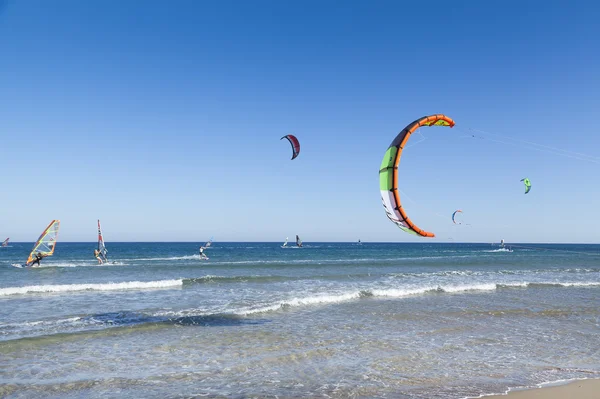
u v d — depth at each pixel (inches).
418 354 380.5
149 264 1437.0
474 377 320.5
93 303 629.3
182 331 456.8
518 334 460.4
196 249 3358.8
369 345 408.5
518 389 294.7
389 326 490.6
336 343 414.6
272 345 405.7
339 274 1113.4
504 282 947.3
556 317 554.6
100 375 319.9
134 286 831.7
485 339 438.0
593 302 679.1
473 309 600.7
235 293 743.7
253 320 515.2
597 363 362.3
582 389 296.4
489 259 1985.7
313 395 281.6
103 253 1459.2
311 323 501.7
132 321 499.5
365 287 834.2
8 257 1839.3
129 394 282.7
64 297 689.6
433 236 245.4
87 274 1101.7
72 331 447.2
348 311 577.6
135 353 376.8
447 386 300.0
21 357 360.8
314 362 354.6
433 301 668.1
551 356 380.8
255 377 317.1
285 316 541.0
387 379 314.3
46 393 283.7
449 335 452.8
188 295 717.3
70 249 3139.8
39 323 483.8
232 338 429.7
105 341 414.6
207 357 366.9
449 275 1113.4
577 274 1195.3
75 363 347.9
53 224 1299.2
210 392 286.5
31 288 750.5
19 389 289.9
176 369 335.0
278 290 785.6
